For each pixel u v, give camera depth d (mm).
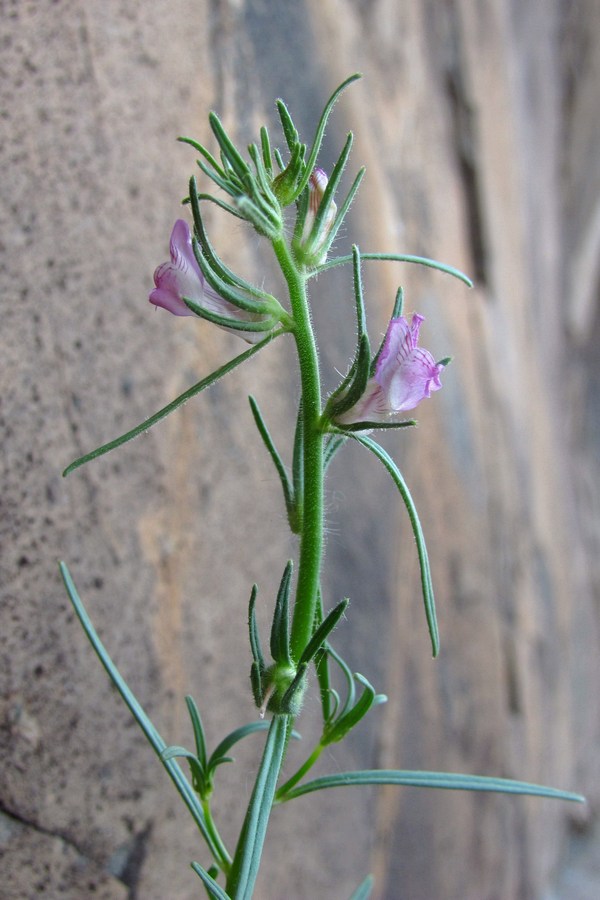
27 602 180
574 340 807
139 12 218
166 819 208
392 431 349
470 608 416
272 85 278
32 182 187
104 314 202
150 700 206
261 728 146
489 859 420
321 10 333
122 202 208
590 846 627
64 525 188
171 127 225
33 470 183
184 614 219
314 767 267
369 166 358
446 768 372
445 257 442
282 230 126
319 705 269
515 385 543
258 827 120
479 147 519
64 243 193
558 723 566
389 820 320
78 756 188
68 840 185
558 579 589
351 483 312
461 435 434
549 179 716
